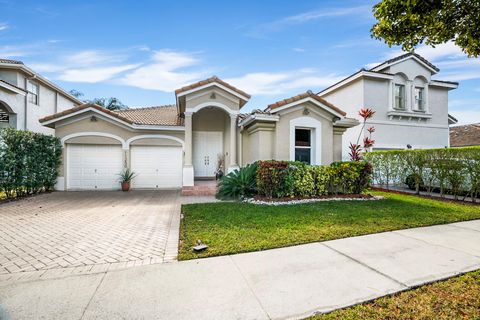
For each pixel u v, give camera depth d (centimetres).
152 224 648
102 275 364
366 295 308
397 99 1819
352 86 1798
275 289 323
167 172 1453
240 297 305
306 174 981
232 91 1225
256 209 780
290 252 445
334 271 372
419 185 1195
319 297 305
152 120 1507
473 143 2266
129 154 1402
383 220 648
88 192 1281
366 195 1030
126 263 405
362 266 389
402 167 1255
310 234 534
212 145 1598
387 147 1756
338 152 1243
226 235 529
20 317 268
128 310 280
